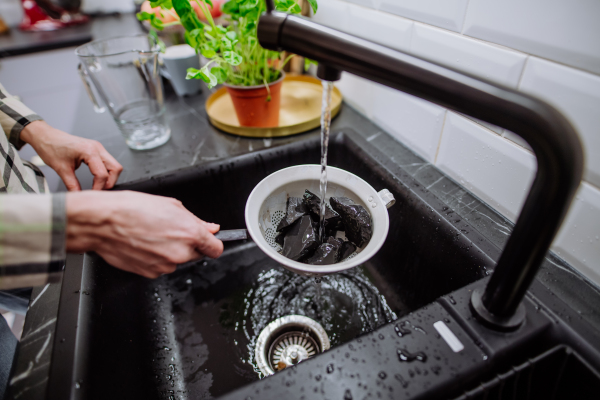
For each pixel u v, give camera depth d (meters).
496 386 0.37
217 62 0.73
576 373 0.38
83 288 0.47
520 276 0.34
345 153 0.76
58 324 0.42
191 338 0.62
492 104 0.26
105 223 0.37
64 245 0.35
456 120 0.60
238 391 0.34
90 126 0.92
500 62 0.50
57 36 1.66
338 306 0.64
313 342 0.60
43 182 0.69
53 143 0.64
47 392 0.36
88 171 0.74
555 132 0.25
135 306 0.60
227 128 0.82
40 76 1.61
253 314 0.65
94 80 0.77
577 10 0.40
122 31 1.73
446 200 0.61
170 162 0.75
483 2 0.49
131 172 0.72
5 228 0.32
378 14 0.69
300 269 0.40
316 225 0.54
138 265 0.42
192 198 0.72
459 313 0.40
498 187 0.57
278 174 0.53
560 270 0.49
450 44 0.57
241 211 0.78
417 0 0.59
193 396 0.53
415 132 0.71
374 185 0.68
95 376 0.40
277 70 0.79
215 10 0.96
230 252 0.77
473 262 0.50
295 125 0.78
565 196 0.28
